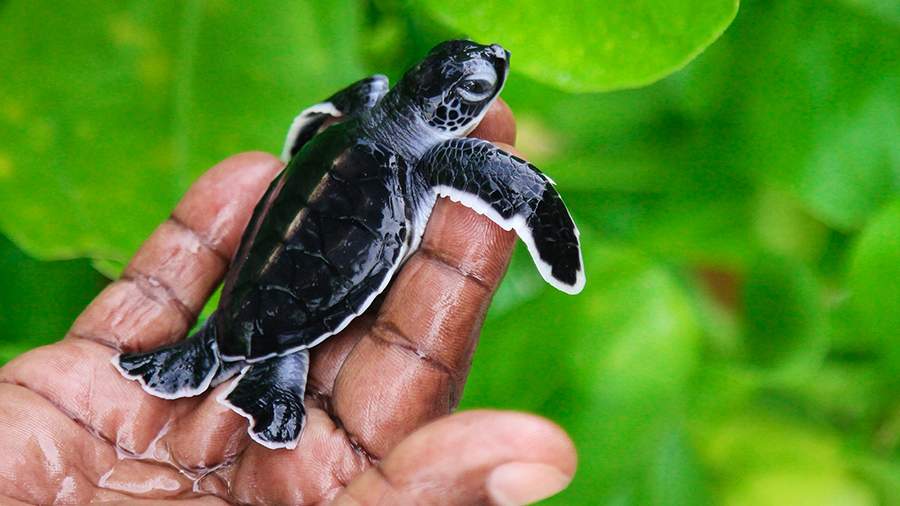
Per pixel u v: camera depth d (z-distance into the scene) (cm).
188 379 40
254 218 41
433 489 35
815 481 50
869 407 50
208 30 45
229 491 39
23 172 45
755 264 48
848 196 48
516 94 51
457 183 39
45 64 45
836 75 48
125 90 45
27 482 39
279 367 40
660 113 51
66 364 40
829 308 50
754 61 48
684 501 47
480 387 47
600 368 47
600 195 51
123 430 40
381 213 40
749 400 51
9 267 48
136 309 41
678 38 41
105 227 45
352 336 41
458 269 39
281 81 46
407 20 49
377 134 41
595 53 42
